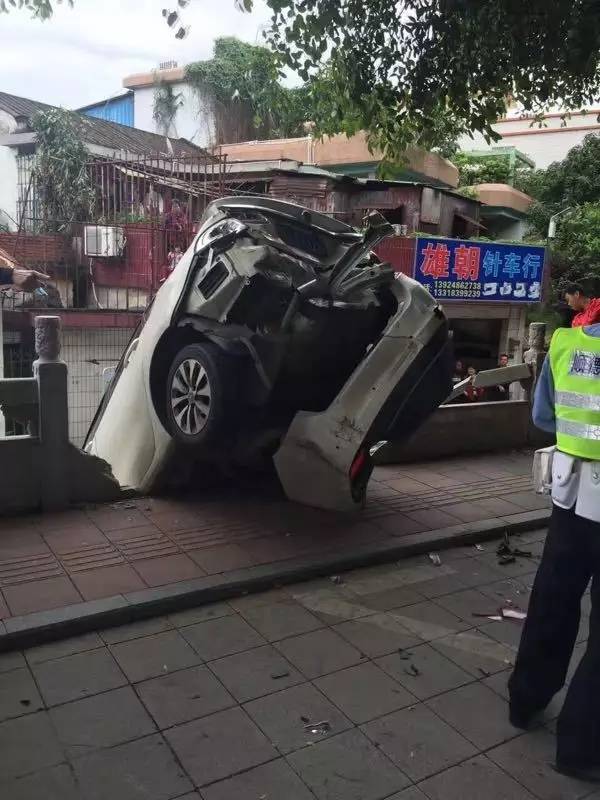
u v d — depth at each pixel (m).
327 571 4.26
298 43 5.55
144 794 2.42
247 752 2.65
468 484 6.21
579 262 15.67
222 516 5.03
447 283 12.08
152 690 3.02
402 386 4.57
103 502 5.19
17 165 15.72
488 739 2.81
